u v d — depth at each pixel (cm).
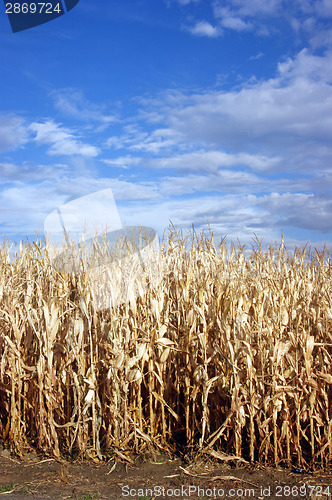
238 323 433
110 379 443
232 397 416
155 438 448
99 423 439
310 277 596
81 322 434
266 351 439
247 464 422
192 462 424
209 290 505
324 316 495
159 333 455
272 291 495
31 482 386
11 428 457
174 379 504
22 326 494
